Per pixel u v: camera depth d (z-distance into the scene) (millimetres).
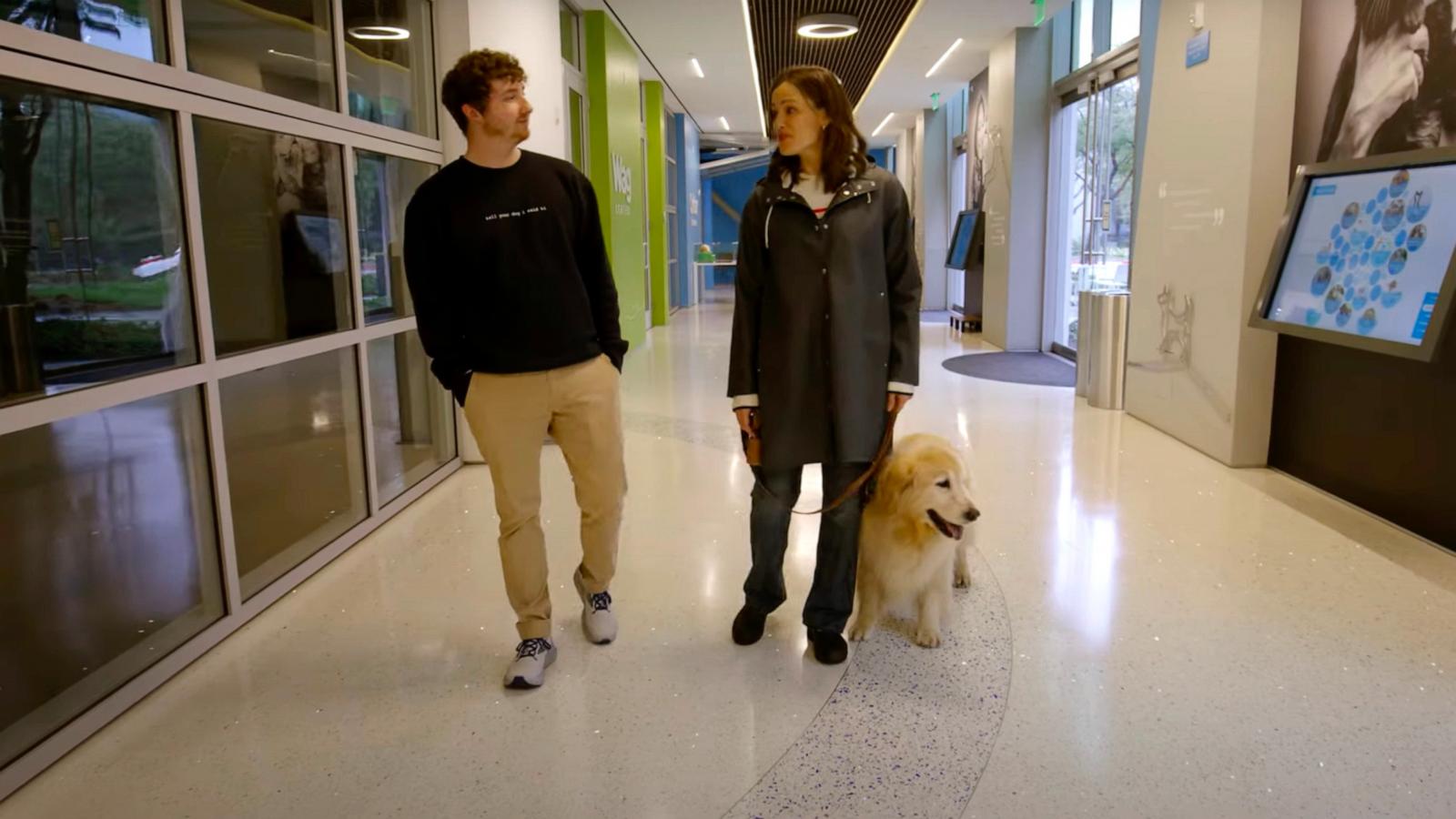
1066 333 8633
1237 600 2754
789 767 1928
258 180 2828
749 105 12984
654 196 11359
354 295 3408
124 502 2330
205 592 2568
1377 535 3307
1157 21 5699
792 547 3279
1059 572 2984
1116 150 7238
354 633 2615
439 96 4281
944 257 13734
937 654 2426
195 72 2480
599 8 7664
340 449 3381
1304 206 3742
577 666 2398
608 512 2436
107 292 2207
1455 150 2926
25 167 1977
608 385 2354
